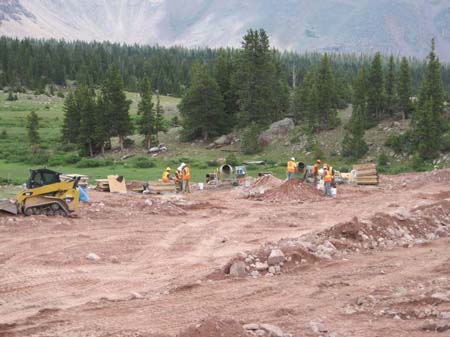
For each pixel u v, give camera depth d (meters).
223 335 9.29
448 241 19.16
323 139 62.69
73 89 151.88
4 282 15.04
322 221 25.17
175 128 83.50
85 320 11.57
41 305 13.09
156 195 34.88
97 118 71.25
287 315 11.53
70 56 175.12
